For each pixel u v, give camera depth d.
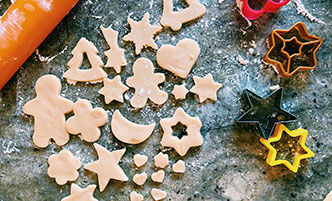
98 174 0.91
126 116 0.92
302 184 0.92
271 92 0.92
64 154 0.91
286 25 0.92
